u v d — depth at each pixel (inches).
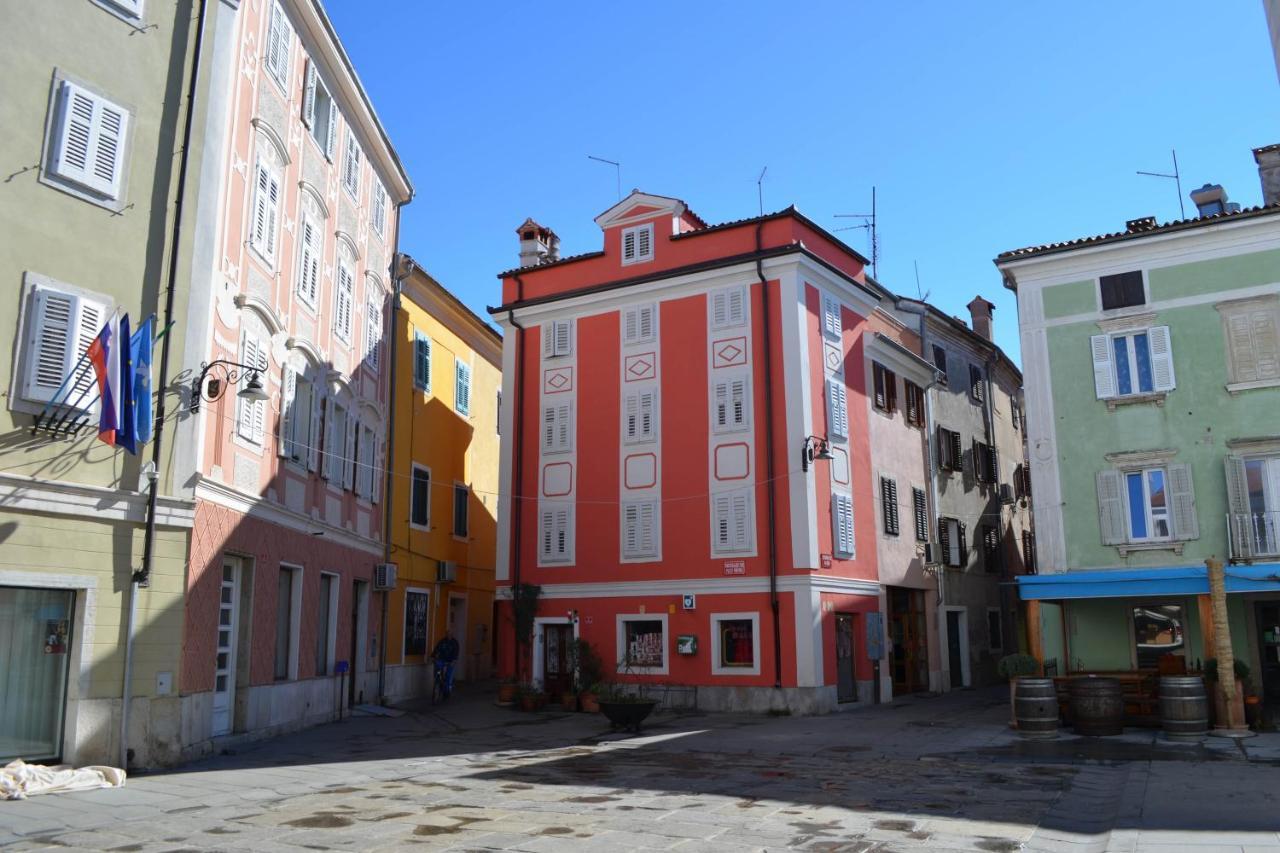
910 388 1192.2
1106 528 844.0
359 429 864.3
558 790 468.1
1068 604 861.2
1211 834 360.2
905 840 356.5
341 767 539.8
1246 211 820.6
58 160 491.2
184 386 539.5
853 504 994.1
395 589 965.8
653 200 1035.9
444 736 714.8
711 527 941.8
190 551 536.7
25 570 464.4
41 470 473.1
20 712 463.5
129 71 533.0
